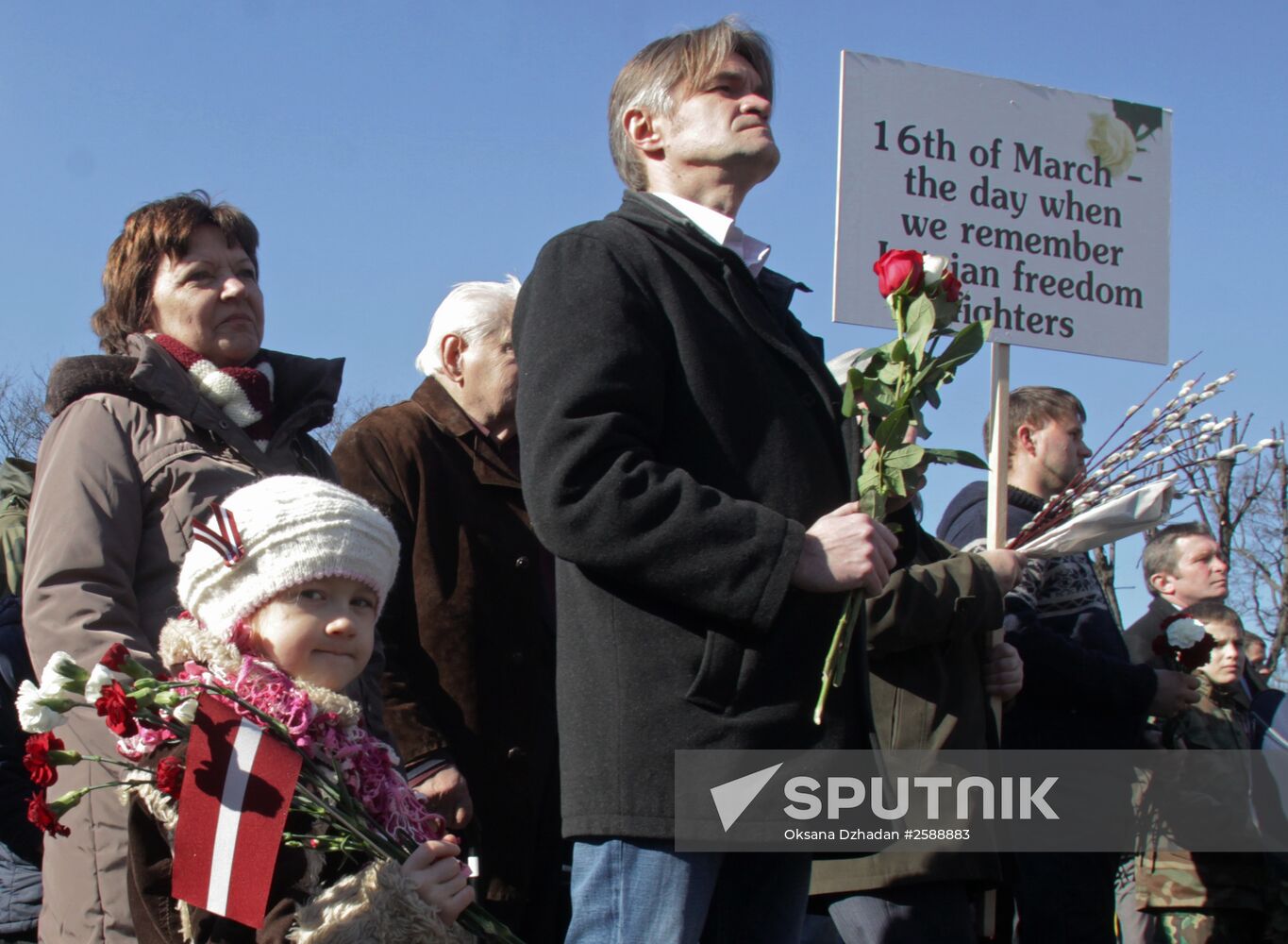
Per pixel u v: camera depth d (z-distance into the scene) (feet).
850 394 8.64
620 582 8.06
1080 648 13.58
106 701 6.45
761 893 8.57
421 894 6.75
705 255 8.69
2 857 11.85
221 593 7.41
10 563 12.62
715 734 7.79
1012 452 15.33
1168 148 14.49
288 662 7.39
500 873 11.19
